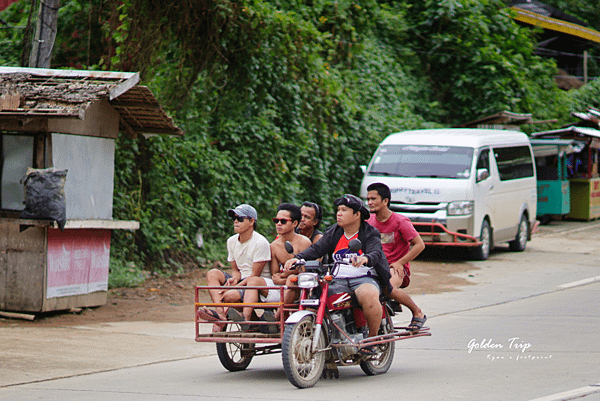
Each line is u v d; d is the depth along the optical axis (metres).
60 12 47.59
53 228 28.62
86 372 21.33
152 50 43.03
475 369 21.09
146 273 39.34
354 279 20.05
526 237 54.38
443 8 75.00
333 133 54.16
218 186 45.31
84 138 30.02
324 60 61.47
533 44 86.62
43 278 28.50
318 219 22.70
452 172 46.97
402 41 76.62
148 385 19.56
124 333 27.33
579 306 33.16
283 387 19.22
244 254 21.53
